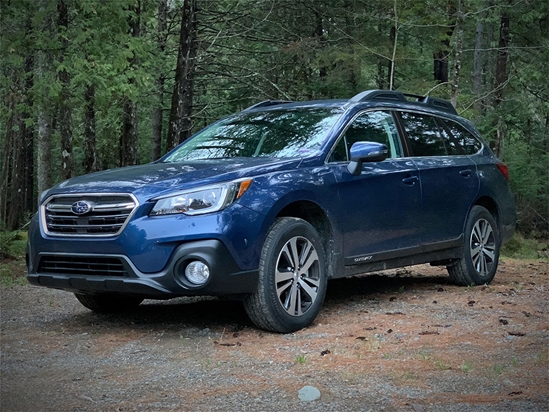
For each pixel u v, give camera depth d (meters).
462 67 25.73
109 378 3.96
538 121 21.70
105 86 12.20
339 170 5.64
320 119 6.02
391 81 16.09
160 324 5.55
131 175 5.20
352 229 5.68
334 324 5.37
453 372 3.90
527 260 11.59
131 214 4.80
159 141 25.30
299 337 4.93
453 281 7.29
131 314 6.04
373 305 6.18
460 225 6.95
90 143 17.97
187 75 15.15
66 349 4.73
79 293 5.69
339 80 18.28
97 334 5.21
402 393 3.51
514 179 25.05
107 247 4.83
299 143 5.78
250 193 4.94
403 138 6.49
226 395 3.55
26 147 29.52
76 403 3.48
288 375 3.90
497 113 20.45
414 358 4.23
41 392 3.70
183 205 4.78
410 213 6.26
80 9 12.48
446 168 6.78
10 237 12.20
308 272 5.34
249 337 4.98
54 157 32.12
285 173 5.25
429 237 6.52
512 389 3.56
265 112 6.47
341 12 19.03
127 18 13.11
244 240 4.82
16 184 27.23
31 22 12.17
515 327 5.13
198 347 4.70
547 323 5.27
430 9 18.12
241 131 6.18
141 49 12.73
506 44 21.19
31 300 7.00
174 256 4.71
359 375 3.86
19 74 12.77
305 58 17.34
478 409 3.24
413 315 5.65
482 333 4.94
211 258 4.69
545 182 25.28
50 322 5.77
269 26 18.67
